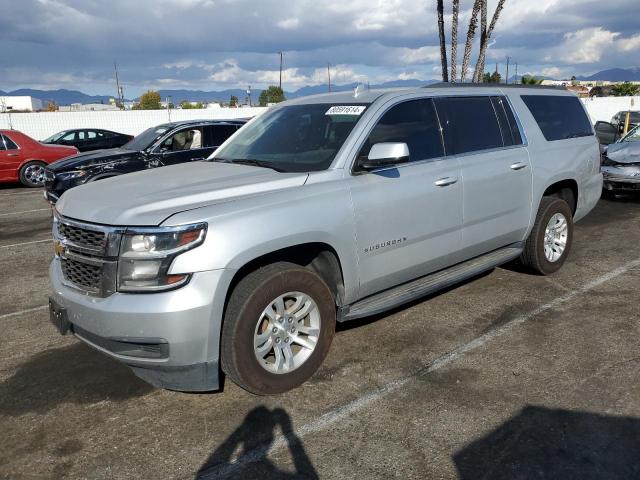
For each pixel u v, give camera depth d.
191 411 3.55
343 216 3.83
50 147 15.77
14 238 8.82
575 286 5.66
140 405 3.64
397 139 4.37
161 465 3.04
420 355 4.23
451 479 2.85
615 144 10.86
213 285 3.21
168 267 3.15
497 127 5.23
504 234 5.26
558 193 6.20
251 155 4.56
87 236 3.39
